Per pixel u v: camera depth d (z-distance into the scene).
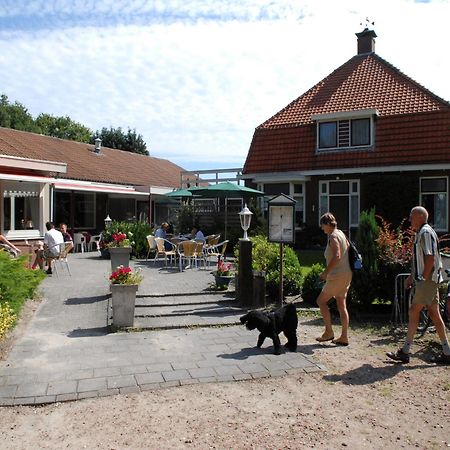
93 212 25.50
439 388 5.43
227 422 4.52
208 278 12.44
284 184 22.84
